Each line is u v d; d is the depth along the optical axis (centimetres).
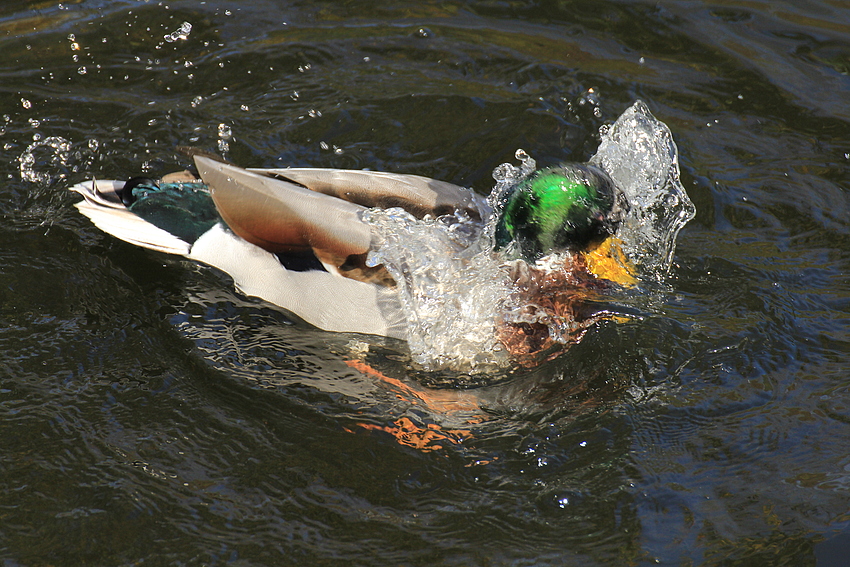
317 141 902
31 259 750
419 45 1023
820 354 678
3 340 674
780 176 859
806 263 766
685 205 823
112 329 692
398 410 647
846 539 530
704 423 624
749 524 545
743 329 704
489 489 578
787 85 961
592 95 951
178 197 755
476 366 693
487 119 927
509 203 725
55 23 1030
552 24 1058
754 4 1077
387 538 541
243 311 720
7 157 856
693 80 971
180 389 646
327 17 1066
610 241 759
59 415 617
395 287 670
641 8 1072
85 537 534
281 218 686
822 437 605
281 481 579
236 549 530
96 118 911
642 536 541
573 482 581
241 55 1000
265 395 650
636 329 709
